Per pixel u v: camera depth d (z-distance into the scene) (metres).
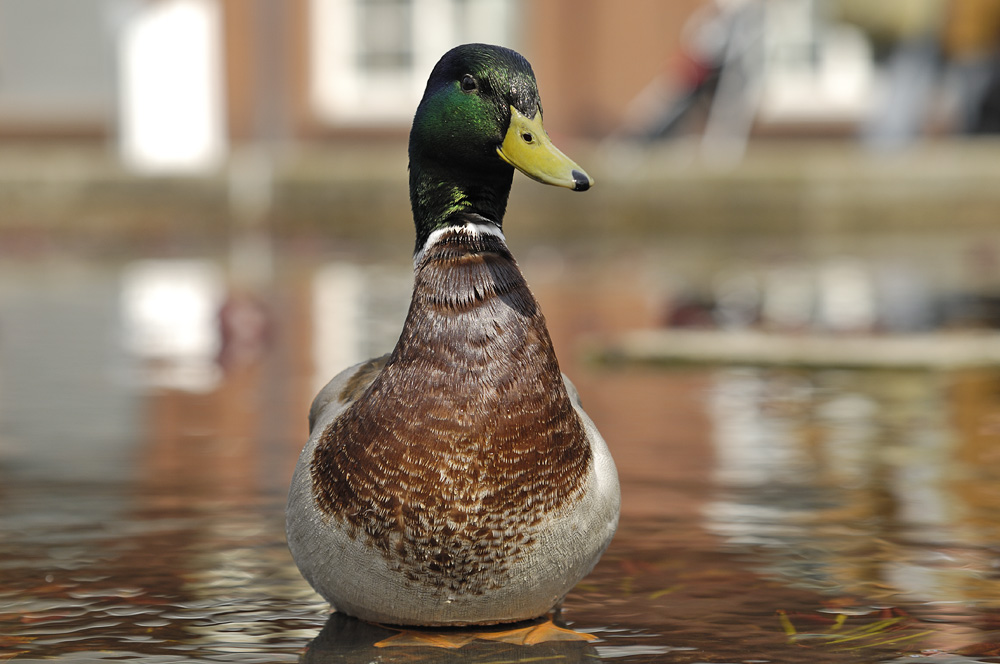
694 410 5.84
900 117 19.42
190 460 4.77
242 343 8.03
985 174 16.48
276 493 4.25
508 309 2.90
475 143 2.96
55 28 26.91
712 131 20.98
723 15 21.47
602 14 26.30
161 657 2.79
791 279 11.22
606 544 3.04
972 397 6.11
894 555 3.53
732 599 3.17
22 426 5.50
